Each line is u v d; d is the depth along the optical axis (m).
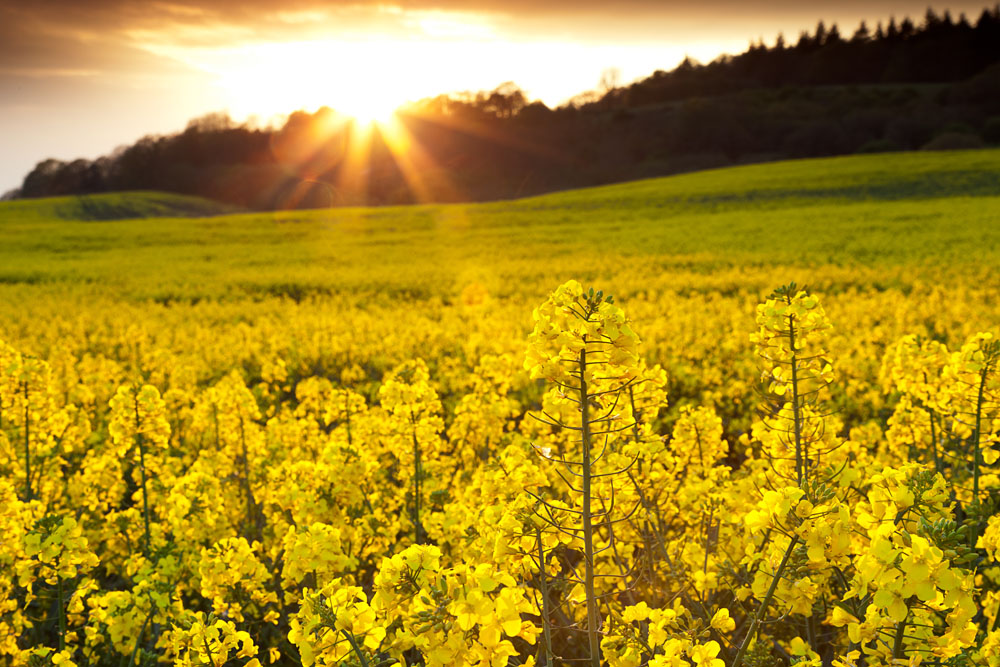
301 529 4.09
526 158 136.75
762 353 4.25
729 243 42.72
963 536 2.49
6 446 6.30
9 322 24.19
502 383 8.34
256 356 17.41
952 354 4.71
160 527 5.79
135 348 18.44
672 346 15.27
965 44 178.88
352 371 15.14
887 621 2.66
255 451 7.52
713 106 147.25
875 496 2.94
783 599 3.09
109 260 49.31
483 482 4.01
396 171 132.25
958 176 67.75
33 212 101.00
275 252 52.16
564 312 2.97
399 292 34.09
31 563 4.21
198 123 171.25
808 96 163.25
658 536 4.52
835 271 29.45
